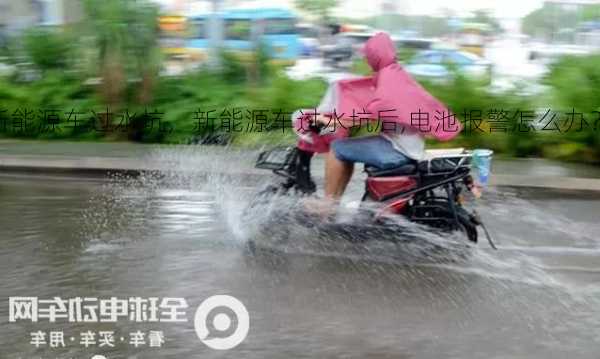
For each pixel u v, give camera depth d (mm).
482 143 9305
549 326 4629
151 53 9930
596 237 6418
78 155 8773
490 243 5934
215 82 10312
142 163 8539
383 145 5750
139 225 6508
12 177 8344
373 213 5816
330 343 4340
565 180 7957
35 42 10547
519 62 11016
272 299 4957
